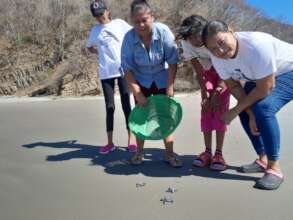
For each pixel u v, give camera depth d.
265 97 3.24
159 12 17.50
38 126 6.30
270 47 3.05
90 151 4.61
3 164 4.14
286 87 3.31
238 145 4.67
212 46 3.08
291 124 5.88
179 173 3.72
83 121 6.69
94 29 4.68
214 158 3.81
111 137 4.56
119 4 18.53
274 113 3.27
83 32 17.41
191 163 4.03
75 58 15.10
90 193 3.27
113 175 3.71
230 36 3.07
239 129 5.55
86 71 14.27
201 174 3.68
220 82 3.77
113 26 4.58
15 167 4.04
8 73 15.95
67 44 16.91
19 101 11.15
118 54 4.53
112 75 4.53
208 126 3.86
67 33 17.28
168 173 3.73
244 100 3.24
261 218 2.75
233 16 18.91
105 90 4.57
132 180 3.55
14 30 17.56
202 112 3.88
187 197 3.14
